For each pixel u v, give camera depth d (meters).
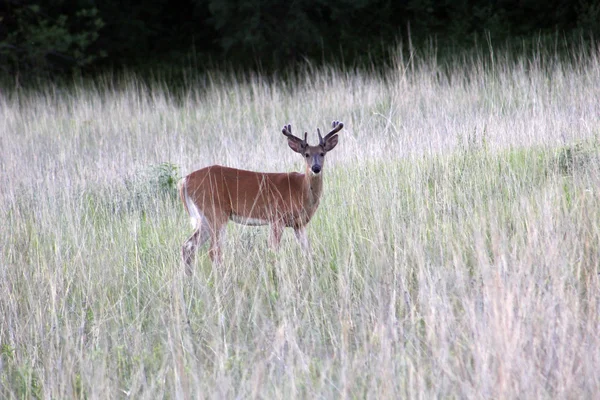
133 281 21.03
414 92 40.38
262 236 23.72
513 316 15.55
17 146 38.47
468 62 53.41
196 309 19.30
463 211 23.27
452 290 18.17
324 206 26.25
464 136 30.09
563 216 21.45
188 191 24.91
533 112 32.38
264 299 19.86
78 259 21.52
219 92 48.50
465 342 16.27
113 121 43.00
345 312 17.77
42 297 19.80
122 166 31.39
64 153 35.59
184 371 15.74
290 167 30.59
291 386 14.83
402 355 15.60
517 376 14.34
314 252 21.80
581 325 16.55
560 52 53.84
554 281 16.95
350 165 29.39
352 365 15.70
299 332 17.83
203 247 24.64
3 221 24.64
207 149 34.44
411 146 29.53
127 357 17.62
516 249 19.19
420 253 19.83
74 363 17.06
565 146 27.00
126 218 25.41
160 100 47.34
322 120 40.12
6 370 17.70
